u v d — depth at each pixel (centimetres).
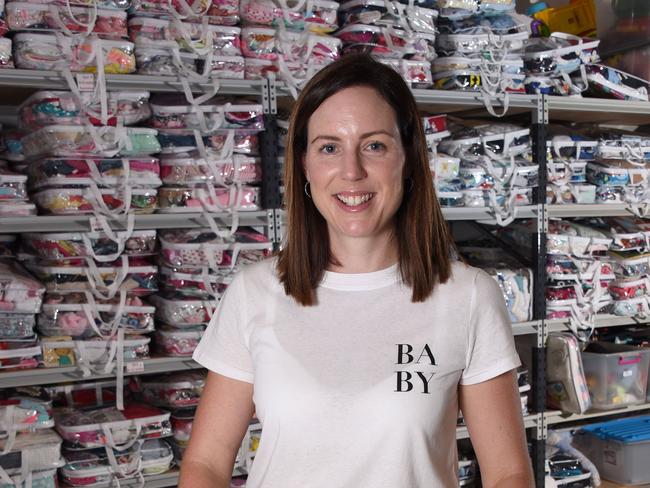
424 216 135
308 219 138
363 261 136
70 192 235
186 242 255
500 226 335
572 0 355
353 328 131
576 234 322
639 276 336
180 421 263
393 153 130
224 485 136
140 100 243
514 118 329
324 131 130
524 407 316
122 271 245
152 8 242
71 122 234
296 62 266
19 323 232
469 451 319
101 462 246
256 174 262
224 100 260
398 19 282
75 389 271
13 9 226
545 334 315
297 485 128
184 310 254
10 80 225
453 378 130
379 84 131
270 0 261
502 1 302
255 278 141
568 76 314
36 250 244
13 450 228
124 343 247
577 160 323
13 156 250
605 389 333
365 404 126
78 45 233
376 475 125
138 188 245
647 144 339
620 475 338
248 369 138
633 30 345
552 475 328
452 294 132
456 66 294
